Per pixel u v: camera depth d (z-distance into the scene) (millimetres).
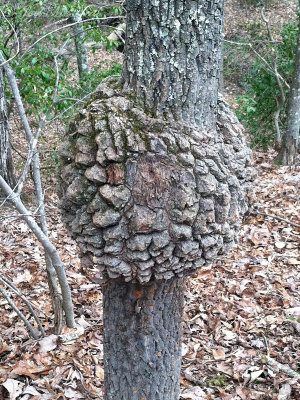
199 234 1836
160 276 1879
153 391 2307
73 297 4535
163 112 1919
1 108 6098
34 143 2982
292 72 9383
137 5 1858
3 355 3752
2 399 3250
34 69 5410
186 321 4219
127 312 2172
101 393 3324
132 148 1783
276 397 3271
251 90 9727
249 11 15719
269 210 6332
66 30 6566
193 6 1831
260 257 5258
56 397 3236
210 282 4824
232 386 3467
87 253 1920
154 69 1890
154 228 1770
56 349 3676
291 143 8633
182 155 1811
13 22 4738
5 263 5168
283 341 3914
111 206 1794
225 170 1925
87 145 1835
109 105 1898
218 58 1979
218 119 2184
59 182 1990
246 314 4320
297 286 4754
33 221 3072
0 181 2797
